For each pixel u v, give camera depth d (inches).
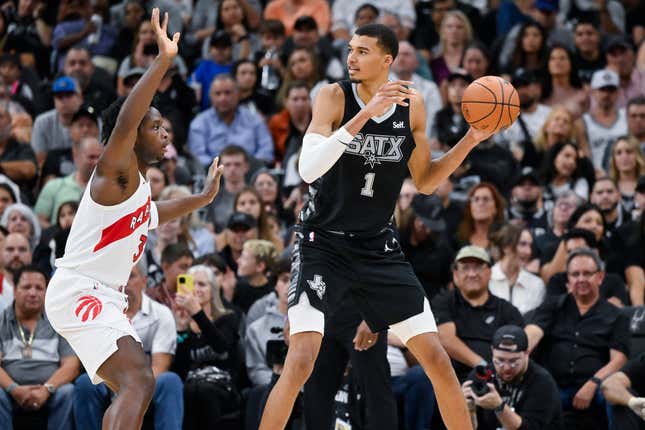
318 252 400.2
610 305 588.4
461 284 589.3
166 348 567.8
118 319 367.9
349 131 369.4
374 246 403.2
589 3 1007.6
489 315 587.5
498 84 394.6
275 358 539.2
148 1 960.3
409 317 400.8
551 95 864.9
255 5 1008.2
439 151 780.6
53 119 797.2
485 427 545.6
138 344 366.0
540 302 631.2
